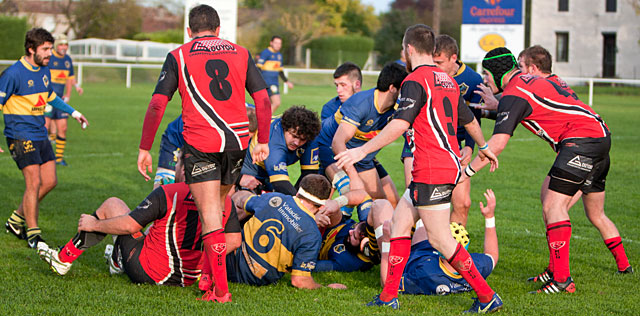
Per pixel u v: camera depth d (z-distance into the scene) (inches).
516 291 327.9
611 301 309.4
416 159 282.5
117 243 318.7
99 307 277.6
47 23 3056.1
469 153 382.9
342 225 370.6
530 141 1009.5
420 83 277.6
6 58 2301.9
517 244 429.1
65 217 474.0
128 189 588.1
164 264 308.0
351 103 385.1
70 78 815.1
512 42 1905.8
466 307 297.0
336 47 3102.9
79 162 734.5
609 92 2156.7
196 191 284.4
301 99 1572.3
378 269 370.6
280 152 373.7
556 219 323.3
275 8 3319.4
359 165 428.1
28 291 298.4
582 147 322.7
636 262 383.9
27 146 401.7
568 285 322.7
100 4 2979.8
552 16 2741.1
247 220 333.7
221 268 287.4
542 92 322.3
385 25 3417.8
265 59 1195.9
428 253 323.0
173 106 1444.4
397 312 281.4
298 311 279.9
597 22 2701.8
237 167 290.7
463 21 1924.2
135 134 991.0
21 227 412.8
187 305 283.6
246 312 275.9
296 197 318.3
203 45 284.2
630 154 848.9
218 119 279.4
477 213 524.4
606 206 550.0
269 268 315.0
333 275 355.9
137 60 2527.1
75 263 358.0
